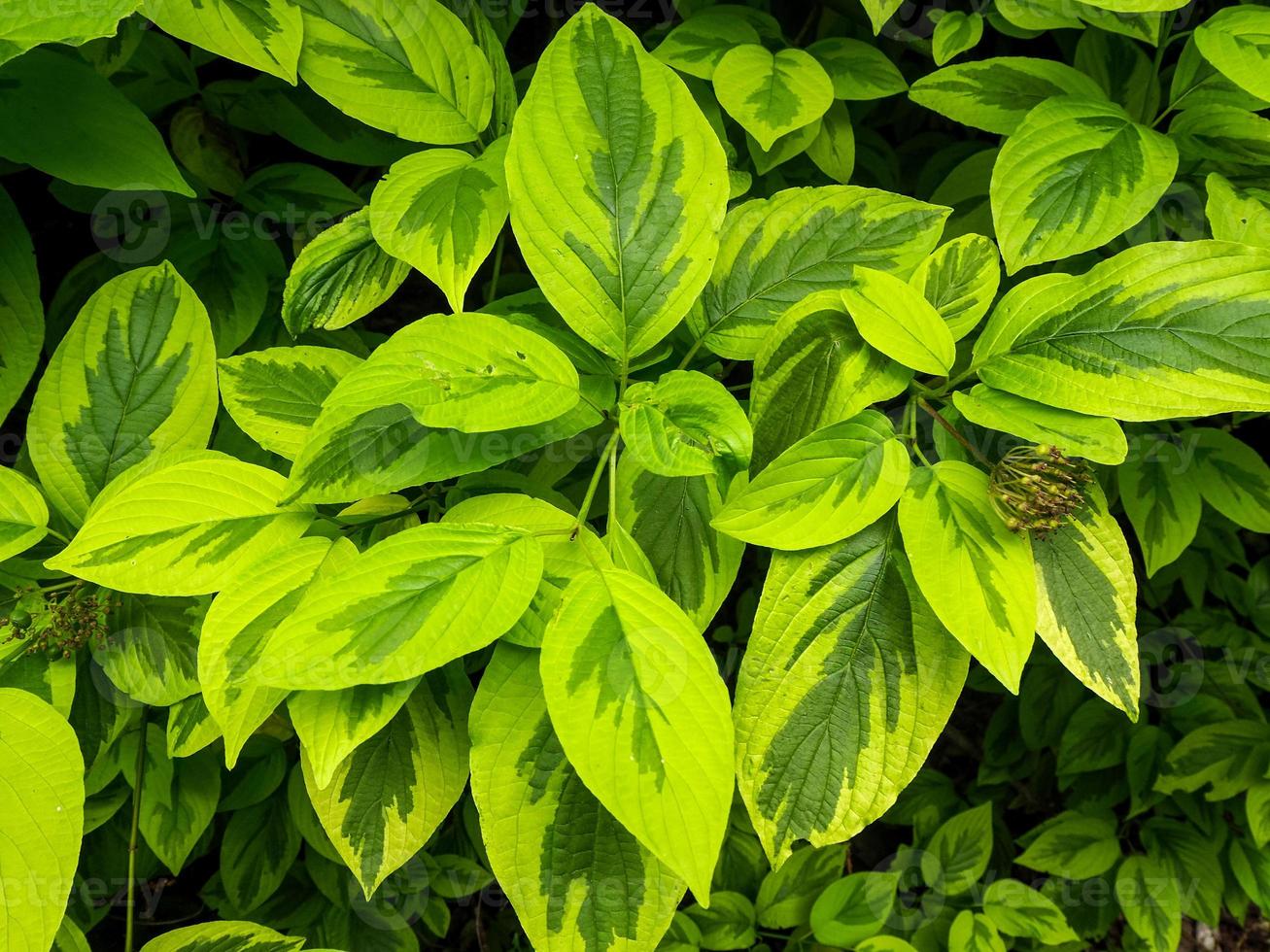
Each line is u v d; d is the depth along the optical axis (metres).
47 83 0.38
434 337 0.35
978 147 0.58
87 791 0.46
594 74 0.36
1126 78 0.51
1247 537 0.84
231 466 0.37
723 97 0.44
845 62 0.48
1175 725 0.69
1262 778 0.64
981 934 0.62
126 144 0.39
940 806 0.78
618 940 0.34
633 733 0.31
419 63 0.41
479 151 0.44
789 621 0.36
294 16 0.39
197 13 0.38
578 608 0.33
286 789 0.57
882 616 0.36
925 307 0.36
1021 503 0.34
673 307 0.37
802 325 0.37
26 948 0.34
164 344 0.41
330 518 0.38
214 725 0.39
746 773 0.36
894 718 0.36
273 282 0.49
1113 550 0.36
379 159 0.50
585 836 0.34
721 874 0.64
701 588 0.39
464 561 0.33
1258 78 0.40
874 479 0.36
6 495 0.39
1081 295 0.36
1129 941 0.72
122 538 0.36
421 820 0.37
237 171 0.50
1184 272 0.35
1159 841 0.70
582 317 0.36
